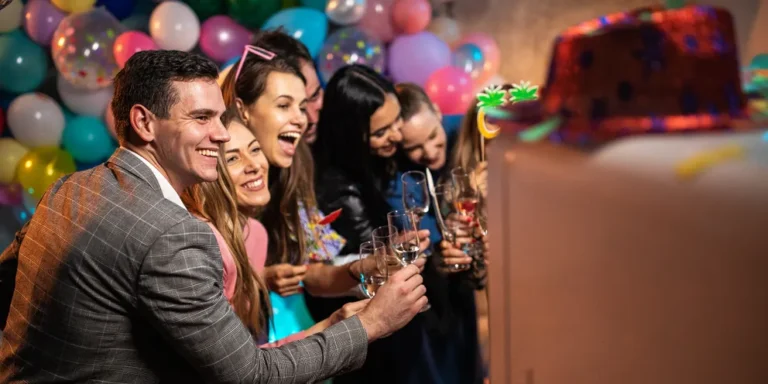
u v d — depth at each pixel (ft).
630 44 2.27
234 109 7.00
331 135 8.68
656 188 2.04
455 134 9.65
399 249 6.49
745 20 7.09
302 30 10.94
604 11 12.27
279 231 8.08
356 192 8.56
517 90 7.84
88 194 4.65
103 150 11.03
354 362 5.07
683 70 2.18
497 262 2.57
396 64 11.55
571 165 2.21
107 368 4.52
